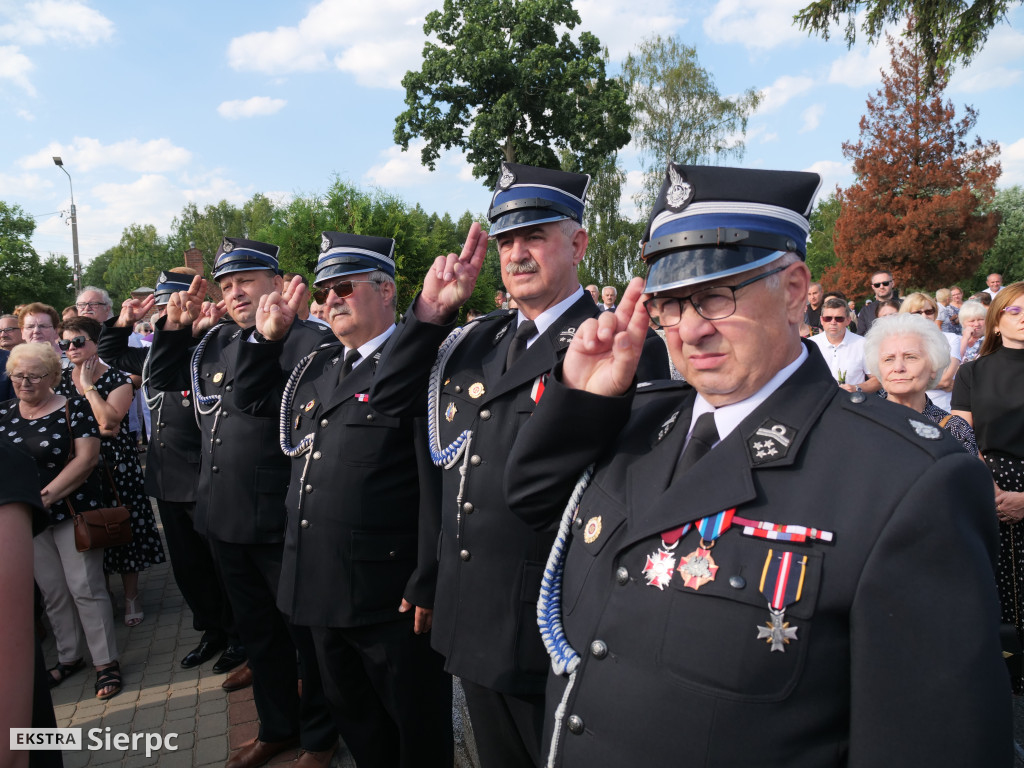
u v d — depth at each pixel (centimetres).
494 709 205
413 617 260
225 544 325
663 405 151
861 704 101
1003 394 316
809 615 105
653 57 2852
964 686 96
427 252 1284
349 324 278
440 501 240
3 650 116
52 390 424
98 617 388
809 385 124
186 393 427
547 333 211
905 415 118
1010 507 301
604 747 117
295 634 298
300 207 1280
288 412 298
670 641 113
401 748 264
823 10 922
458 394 225
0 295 4453
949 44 878
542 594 146
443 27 2486
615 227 3067
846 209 2644
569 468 148
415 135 2539
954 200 2420
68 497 400
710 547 115
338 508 261
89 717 362
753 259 119
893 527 102
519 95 2438
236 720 353
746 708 106
